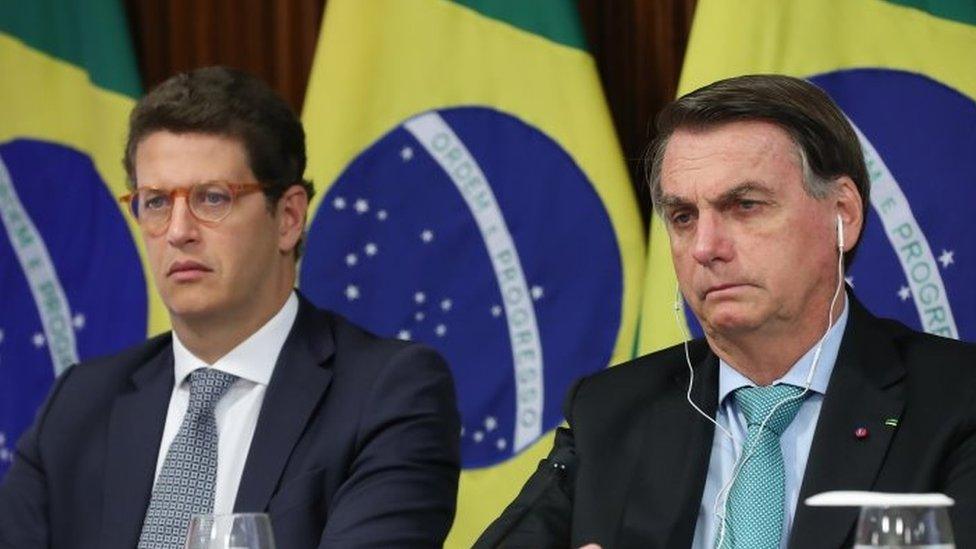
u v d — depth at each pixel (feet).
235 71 19.62
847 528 15.14
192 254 18.90
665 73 28.53
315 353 19.67
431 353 19.95
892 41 24.81
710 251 15.52
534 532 16.28
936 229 24.31
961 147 24.43
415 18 26.73
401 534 18.34
